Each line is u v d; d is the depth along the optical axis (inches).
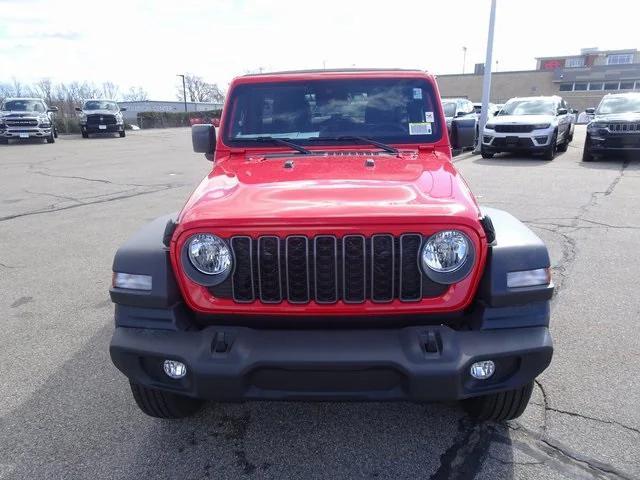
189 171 549.3
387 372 89.5
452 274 92.0
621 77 2298.2
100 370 140.4
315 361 87.7
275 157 137.9
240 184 109.3
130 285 97.0
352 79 145.7
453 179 113.3
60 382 134.7
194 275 94.1
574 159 565.6
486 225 94.6
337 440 110.7
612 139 512.7
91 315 175.9
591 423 113.4
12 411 122.5
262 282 93.0
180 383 95.1
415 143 141.1
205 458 106.2
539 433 110.7
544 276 94.1
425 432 112.3
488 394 95.8
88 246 256.8
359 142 141.9
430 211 91.0
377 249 90.8
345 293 92.4
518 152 572.1
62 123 1280.8
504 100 2509.8
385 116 144.5
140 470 103.0
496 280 92.1
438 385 88.0
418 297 93.0
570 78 2378.2
